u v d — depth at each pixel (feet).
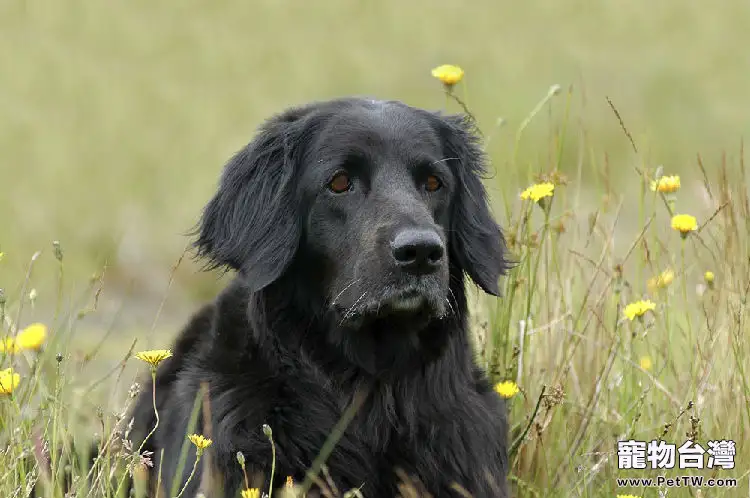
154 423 29.35
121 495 24.47
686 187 68.44
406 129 27.40
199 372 27.76
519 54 105.29
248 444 25.93
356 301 25.62
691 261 43.19
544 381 32.65
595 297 36.35
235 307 28.09
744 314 31.71
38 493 28.35
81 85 94.53
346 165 26.58
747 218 33.45
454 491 27.27
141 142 80.64
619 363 34.71
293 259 27.14
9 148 76.95
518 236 33.22
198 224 29.40
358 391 27.02
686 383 32.81
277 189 27.43
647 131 51.70
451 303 27.73
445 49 107.86
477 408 28.12
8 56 98.78
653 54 103.14
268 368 26.84
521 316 33.06
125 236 61.57
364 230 25.80
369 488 26.81
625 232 57.36
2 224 62.69
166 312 55.42
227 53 106.63
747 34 109.91
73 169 73.51
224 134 84.53
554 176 32.42
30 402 27.17
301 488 25.26
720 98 91.30
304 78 101.19
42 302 54.08
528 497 30.40
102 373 41.16
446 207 28.07
